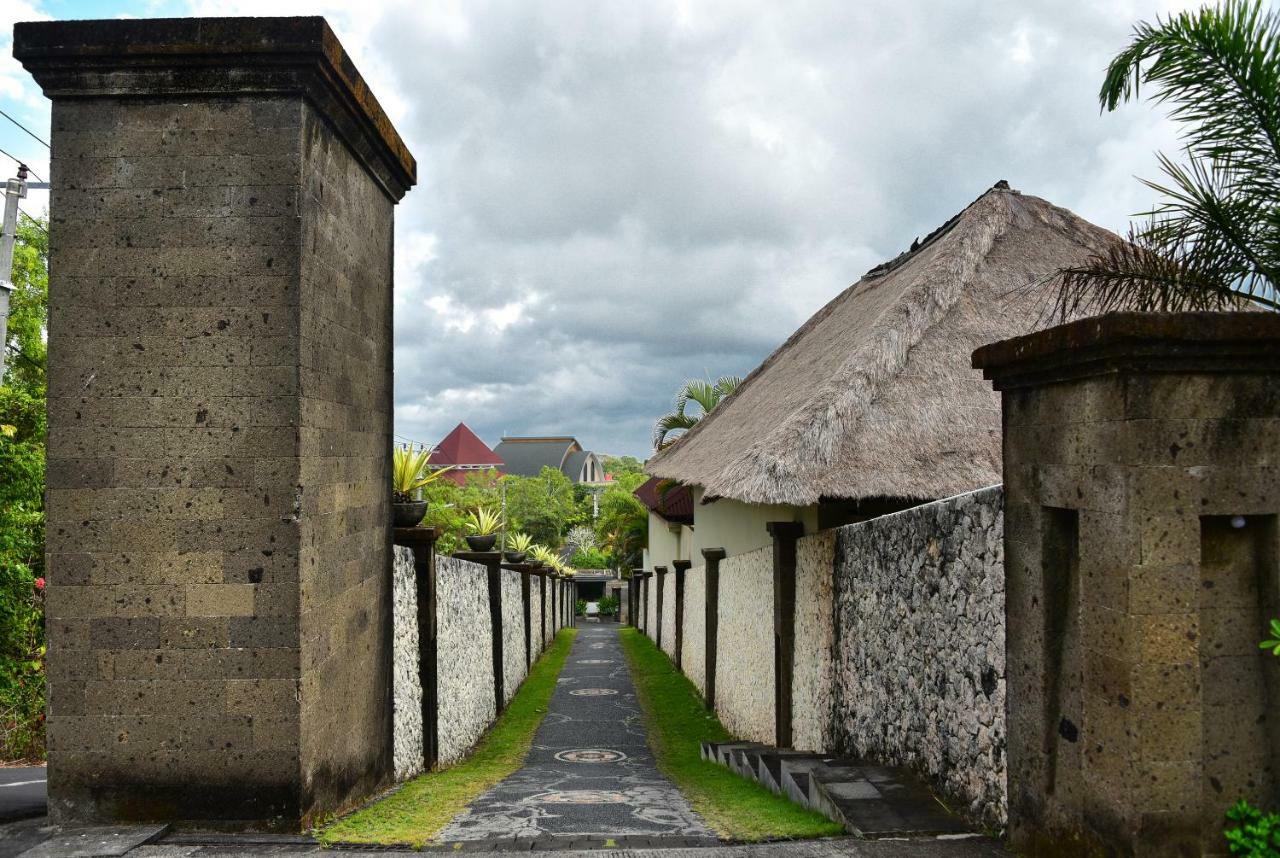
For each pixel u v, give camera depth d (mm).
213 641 4289
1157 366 2812
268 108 4371
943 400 7094
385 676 6078
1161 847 2809
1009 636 3734
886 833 3996
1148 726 2814
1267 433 2854
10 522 8898
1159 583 2820
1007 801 3773
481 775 7426
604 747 9883
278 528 4316
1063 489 3268
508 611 13805
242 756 4277
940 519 4730
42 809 4656
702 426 14961
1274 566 2855
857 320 10070
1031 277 8344
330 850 3926
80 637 4285
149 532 4301
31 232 18000
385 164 5770
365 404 5539
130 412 4320
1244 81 3850
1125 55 4105
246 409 4332
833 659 6953
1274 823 2789
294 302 4352
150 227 4348
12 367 17281
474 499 40406
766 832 4352
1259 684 2898
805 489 6383
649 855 3738
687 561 17172
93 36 4250
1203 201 4043
